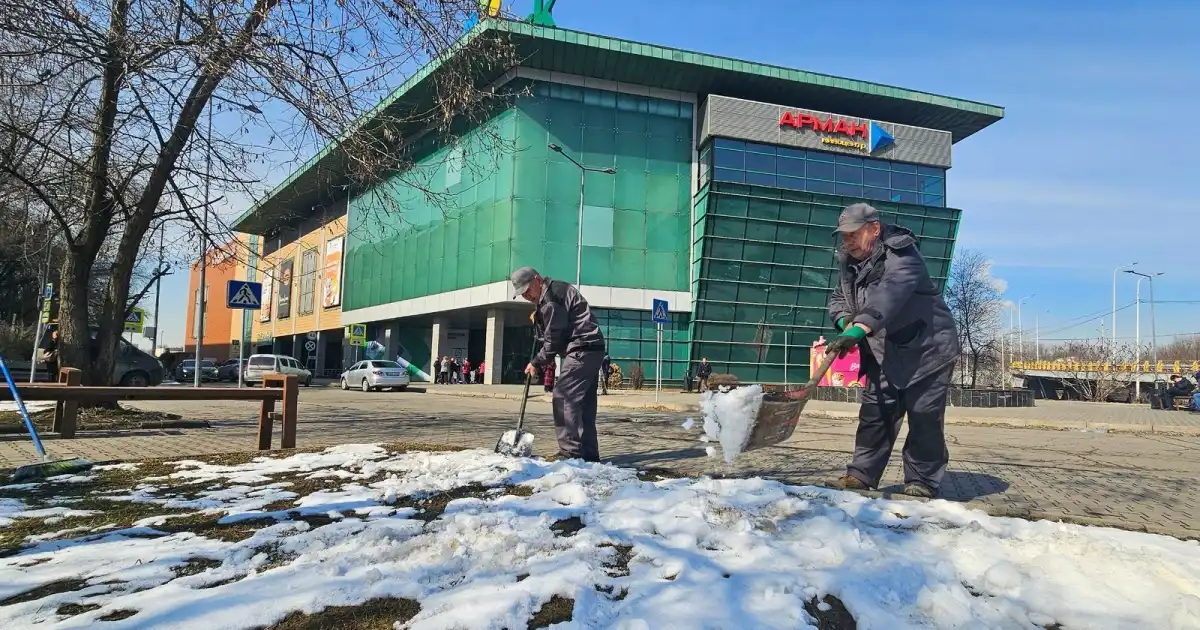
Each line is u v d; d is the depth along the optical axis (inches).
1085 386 1568.7
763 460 243.0
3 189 392.2
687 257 1264.8
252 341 2551.7
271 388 266.1
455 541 117.6
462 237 1306.6
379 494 160.2
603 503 145.0
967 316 1488.7
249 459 215.9
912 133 1314.0
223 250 386.3
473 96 321.1
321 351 1993.1
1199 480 223.1
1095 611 91.6
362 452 225.9
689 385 1229.1
